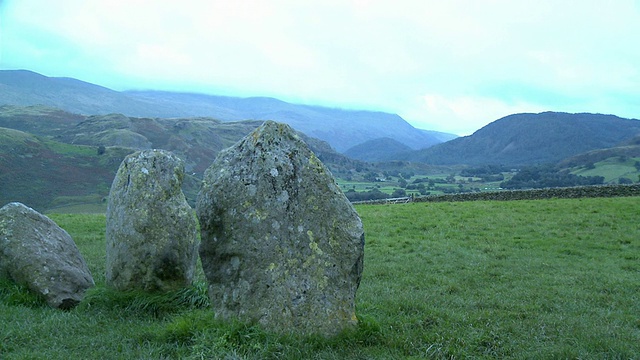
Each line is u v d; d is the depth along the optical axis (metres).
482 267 14.88
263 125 8.73
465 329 8.81
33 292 10.91
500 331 8.80
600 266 15.25
